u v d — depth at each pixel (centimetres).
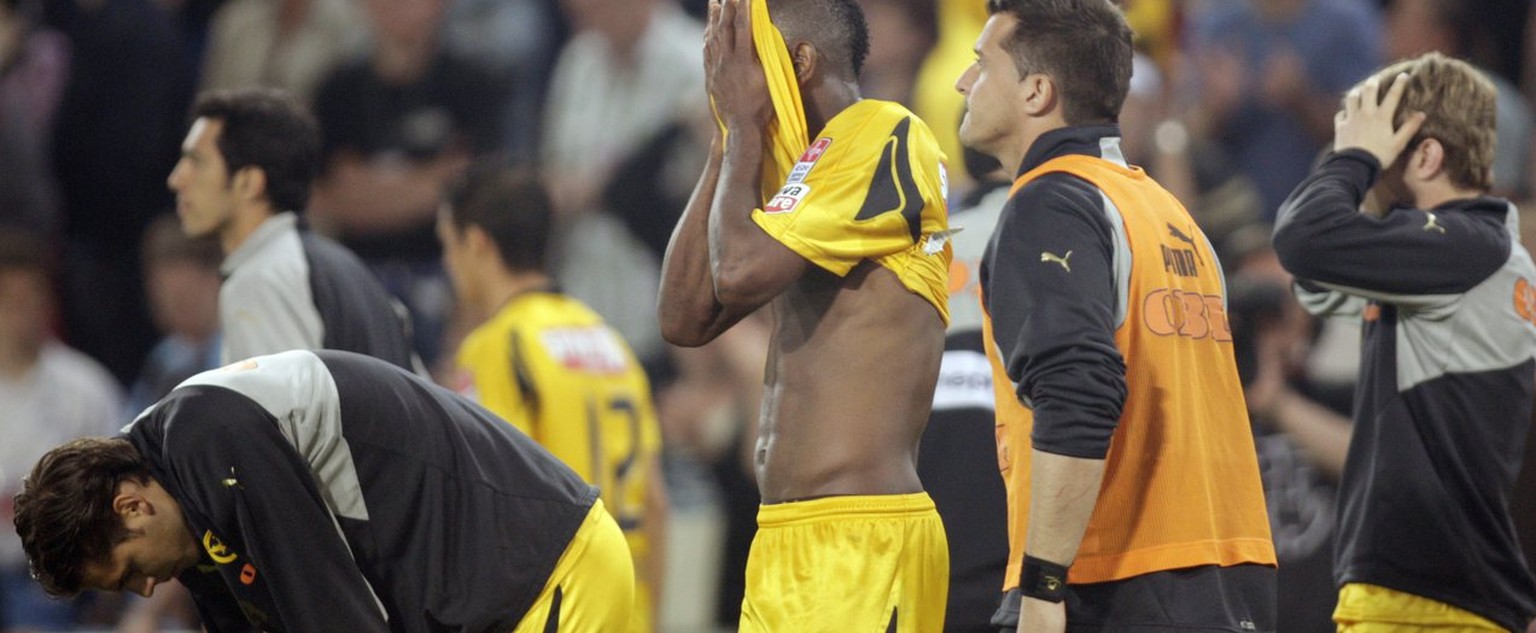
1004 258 1117
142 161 3152
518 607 1241
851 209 1112
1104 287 1097
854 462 1131
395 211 2980
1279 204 2838
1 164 2923
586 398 1866
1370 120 1302
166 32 3200
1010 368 1102
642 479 1939
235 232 1683
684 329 1173
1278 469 1823
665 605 2616
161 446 1160
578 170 3008
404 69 3017
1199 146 2512
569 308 1923
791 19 1177
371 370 1229
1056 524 1070
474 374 1862
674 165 2969
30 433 2659
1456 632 1302
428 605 1230
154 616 2284
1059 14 1164
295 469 1159
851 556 1120
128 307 3138
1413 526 1298
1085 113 1168
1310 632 1772
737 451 2641
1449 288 1277
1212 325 1168
